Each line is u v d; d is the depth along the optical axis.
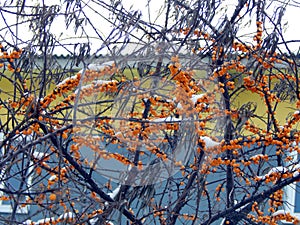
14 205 4.45
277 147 4.62
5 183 4.24
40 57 4.12
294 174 4.79
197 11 4.06
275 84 5.38
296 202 7.07
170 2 4.24
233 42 4.21
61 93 3.75
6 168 4.09
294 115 4.20
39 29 3.79
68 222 3.87
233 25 4.32
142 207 4.29
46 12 3.84
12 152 3.77
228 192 4.75
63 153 4.06
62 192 3.87
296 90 4.62
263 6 4.39
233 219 4.77
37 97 4.05
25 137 4.14
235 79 5.13
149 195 4.08
